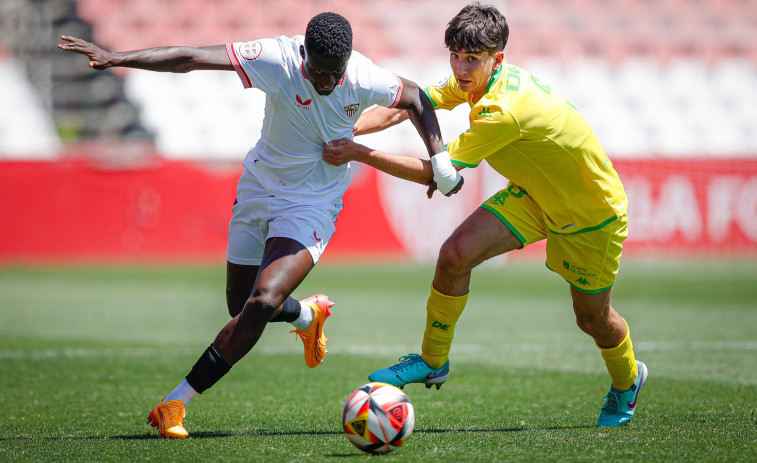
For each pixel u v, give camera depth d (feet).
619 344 52.60
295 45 48.55
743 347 92.48
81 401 62.28
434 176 49.42
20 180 177.68
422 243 190.80
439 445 45.21
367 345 93.40
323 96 48.29
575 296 53.47
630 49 254.06
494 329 107.34
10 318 113.70
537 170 50.83
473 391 67.31
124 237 182.09
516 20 250.98
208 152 217.77
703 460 41.34
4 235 177.68
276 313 53.31
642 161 201.46
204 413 57.82
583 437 47.55
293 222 49.78
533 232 53.01
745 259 205.87
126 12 230.68
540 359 84.38
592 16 256.73
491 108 48.83
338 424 53.42
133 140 217.36
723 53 258.78
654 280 166.50
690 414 56.13
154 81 221.46
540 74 245.24
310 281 159.53
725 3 265.95
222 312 121.29
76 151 201.46
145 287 149.18
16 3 220.64
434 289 52.31
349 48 46.11
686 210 204.85
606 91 246.27
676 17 261.44
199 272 169.68
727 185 207.00
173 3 234.58
